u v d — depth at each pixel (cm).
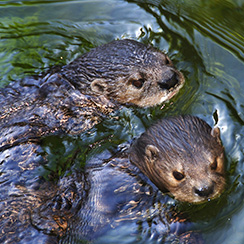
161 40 1627
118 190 1055
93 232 995
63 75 1420
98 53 1410
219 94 1341
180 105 1328
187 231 980
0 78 1478
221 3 1775
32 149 1166
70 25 1738
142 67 1336
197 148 1019
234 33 1620
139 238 973
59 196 1048
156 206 1043
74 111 1334
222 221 987
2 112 1303
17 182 1066
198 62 1492
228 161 1107
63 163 1163
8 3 1828
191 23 1681
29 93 1372
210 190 988
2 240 922
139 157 1116
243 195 1030
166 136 1069
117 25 1730
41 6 1822
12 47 1625
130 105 1378
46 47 1633
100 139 1255
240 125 1212
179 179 1028
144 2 1828
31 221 966
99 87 1367
